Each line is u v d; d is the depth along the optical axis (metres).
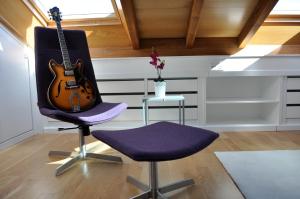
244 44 2.56
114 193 1.35
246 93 3.00
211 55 2.64
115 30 2.60
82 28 2.61
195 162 1.78
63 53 1.87
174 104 2.66
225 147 2.10
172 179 1.52
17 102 2.37
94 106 1.95
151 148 1.00
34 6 2.34
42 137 2.54
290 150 1.98
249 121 2.80
